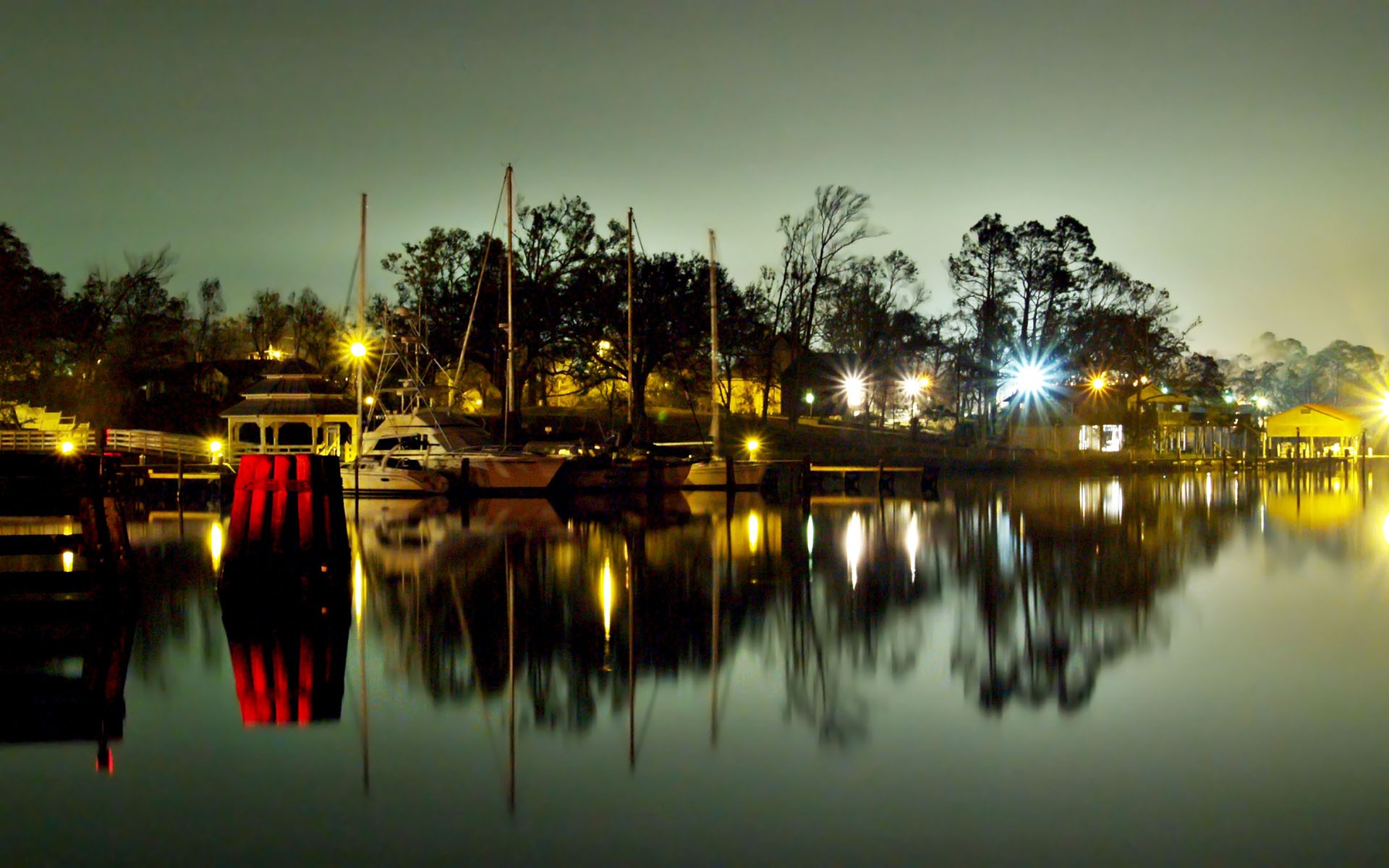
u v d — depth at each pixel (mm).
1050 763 12734
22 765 13008
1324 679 16266
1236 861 10227
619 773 12594
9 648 18703
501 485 51344
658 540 35000
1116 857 10328
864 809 11492
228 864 10344
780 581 26500
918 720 14477
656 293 67750
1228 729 13922
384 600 23594
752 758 13039
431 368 67562
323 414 60875
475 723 14547
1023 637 19750
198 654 18359
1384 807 11367
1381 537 36219
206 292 106750
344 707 15266
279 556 22984
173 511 46875
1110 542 34562
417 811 11531
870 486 63500
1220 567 28656
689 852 10547
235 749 13445
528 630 20562
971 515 44969
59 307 74938
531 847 10672
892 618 21734
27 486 23766
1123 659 17812
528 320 67250
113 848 10656
